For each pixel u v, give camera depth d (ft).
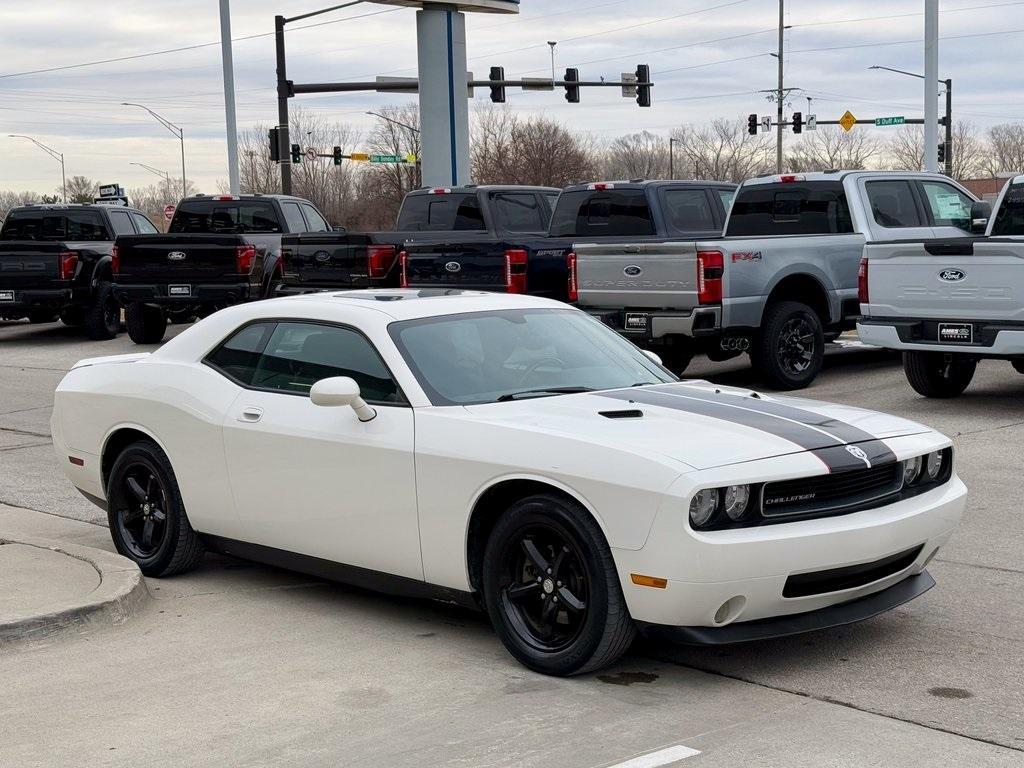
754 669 17.21
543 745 14.57
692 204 52.34
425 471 17.92
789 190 48.01
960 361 39.65
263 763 14.28
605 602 16.12
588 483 16.10
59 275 68.39
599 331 21.79
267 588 22.03
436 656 18.02
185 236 61.46
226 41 99.91
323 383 18.38
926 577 18.72
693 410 18.11
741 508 15.87
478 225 57.16
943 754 14.11
